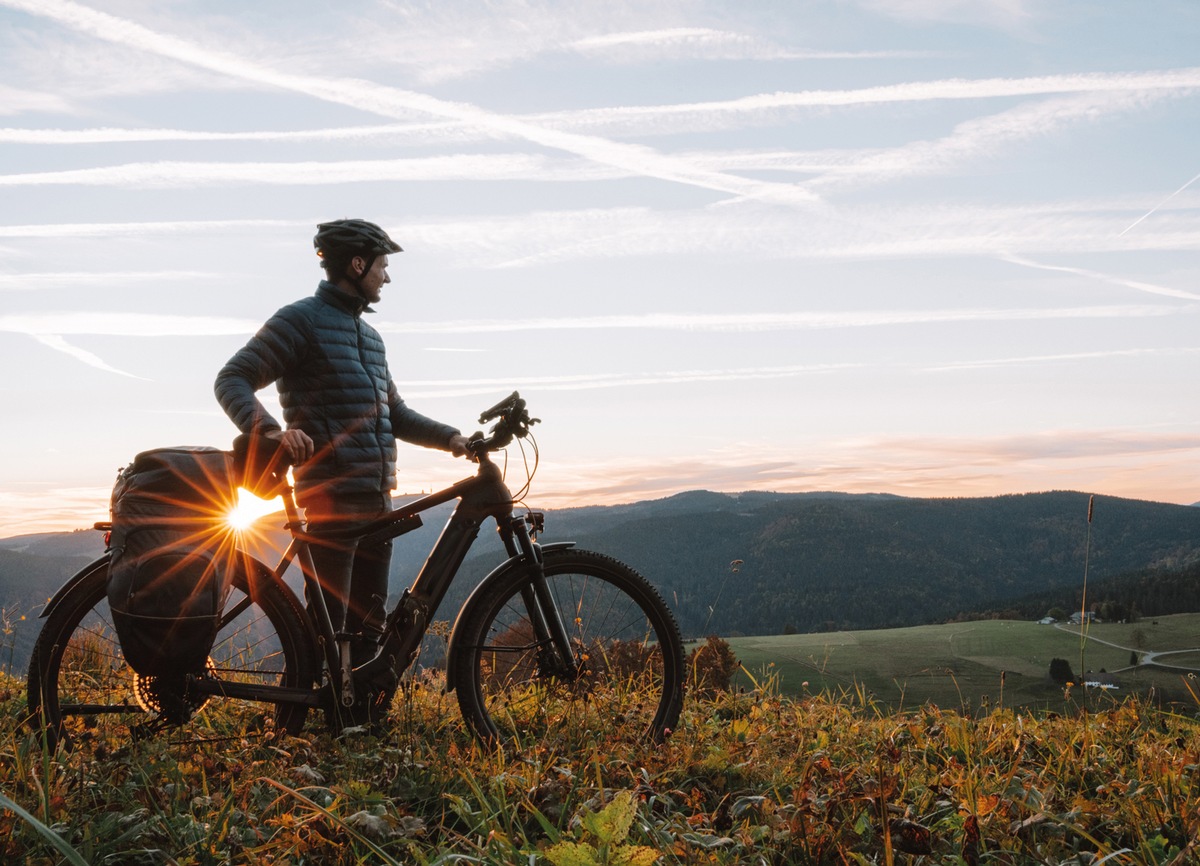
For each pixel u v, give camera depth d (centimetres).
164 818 219
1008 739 351
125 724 339
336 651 338
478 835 220
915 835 201
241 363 347
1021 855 223
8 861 195
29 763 256
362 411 373
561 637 357
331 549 354
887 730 370
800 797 233
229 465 310
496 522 363
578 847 158
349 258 379
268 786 254
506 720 346
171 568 291
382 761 284
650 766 296
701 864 200
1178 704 379
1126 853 215
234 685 321
